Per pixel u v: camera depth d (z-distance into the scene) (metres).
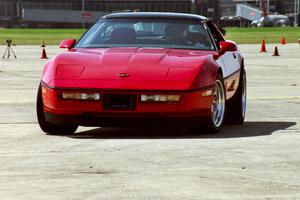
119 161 11.44
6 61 54.81
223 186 9.47
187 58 15.19
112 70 14.60
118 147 13.05
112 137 14.69
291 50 73.44
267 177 10.09
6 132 15.59
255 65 47.19
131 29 16.77
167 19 17.02
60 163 11.30
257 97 24.77
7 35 122.75
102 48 16.23
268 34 121.00
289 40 104.81
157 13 17.42
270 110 20.45
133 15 17.23
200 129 15.09
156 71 14.55
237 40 104.88
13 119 18.17
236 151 12.49
